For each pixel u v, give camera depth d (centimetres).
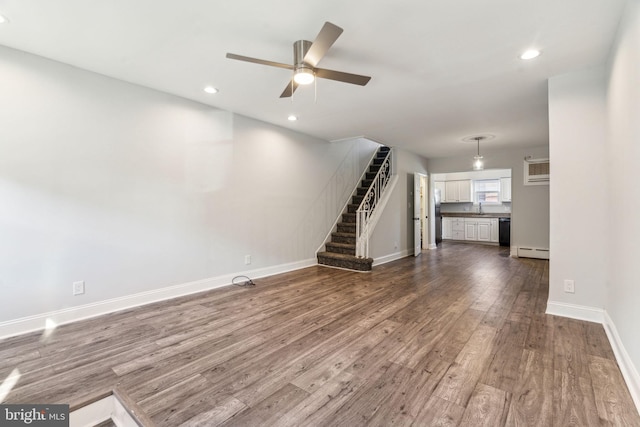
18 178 254
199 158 377
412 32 222
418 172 725
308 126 480
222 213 404
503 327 269
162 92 341
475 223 923
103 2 192
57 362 210
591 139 276
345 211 635
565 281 293
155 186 338
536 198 625
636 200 176
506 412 158
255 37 231
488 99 357
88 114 289
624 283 204
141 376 194
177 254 358
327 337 250
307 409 163
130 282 320
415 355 220
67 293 279
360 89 327
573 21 208
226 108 396
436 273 488
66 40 238
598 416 155
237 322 282
